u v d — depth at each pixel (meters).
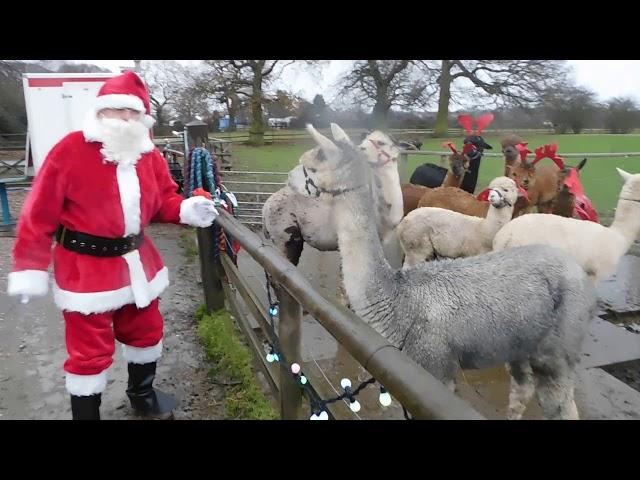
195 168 4.17
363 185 2.70
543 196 6.93
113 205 2.46
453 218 4.91
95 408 2.59
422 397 1.08
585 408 3.33
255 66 17.02
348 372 3.75
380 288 2.59
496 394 3.51
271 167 9.85
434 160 9.92
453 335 2.49
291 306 2.16
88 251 2.47
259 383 3.38
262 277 6.00
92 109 2.43
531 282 2.61
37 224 2.35
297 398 2.27
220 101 20.11
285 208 5.51
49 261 2.41
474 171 7.40
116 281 2.52
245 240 2.69
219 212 3.59
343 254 2.67
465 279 2.60
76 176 2.37
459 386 3.61
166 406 3.01
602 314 4.95
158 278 2.84
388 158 4.91
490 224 4.70
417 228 5.01
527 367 2.99
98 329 2.52
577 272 2.75
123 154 2.46
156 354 2.92
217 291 4.37
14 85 19.14
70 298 2.43
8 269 5.86
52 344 3.92
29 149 10.52
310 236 5.46
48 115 9.48
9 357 3.72
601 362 3.99
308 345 4.23
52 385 3.33
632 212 4.54
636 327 4.73
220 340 3.86
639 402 3.42
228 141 13.11
